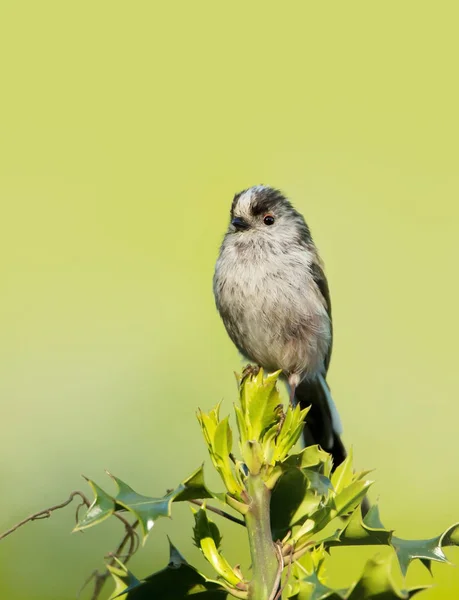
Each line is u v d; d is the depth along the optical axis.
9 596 6.27
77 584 6.38
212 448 4.12
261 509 3.98
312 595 3.17
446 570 6.52
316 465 3.98
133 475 7.88
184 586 3.85
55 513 6.92
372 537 3.72
